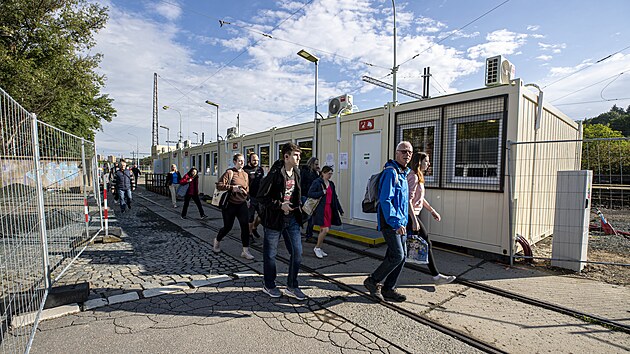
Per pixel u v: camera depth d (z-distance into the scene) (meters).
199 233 7.64
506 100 5.30
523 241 5.26
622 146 8.12
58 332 2.95
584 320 3.30
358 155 7.93
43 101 11.75
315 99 9.21
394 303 3.69
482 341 2.88
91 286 4.11
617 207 8.98
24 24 11.86
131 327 3.07
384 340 2.90
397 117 7.00
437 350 2.75
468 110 5.82
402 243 3.70
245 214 5.46
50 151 4.85
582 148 9.19
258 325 3.15
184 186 10.98
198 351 2.68
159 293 3.90
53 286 3.82
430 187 6.37
